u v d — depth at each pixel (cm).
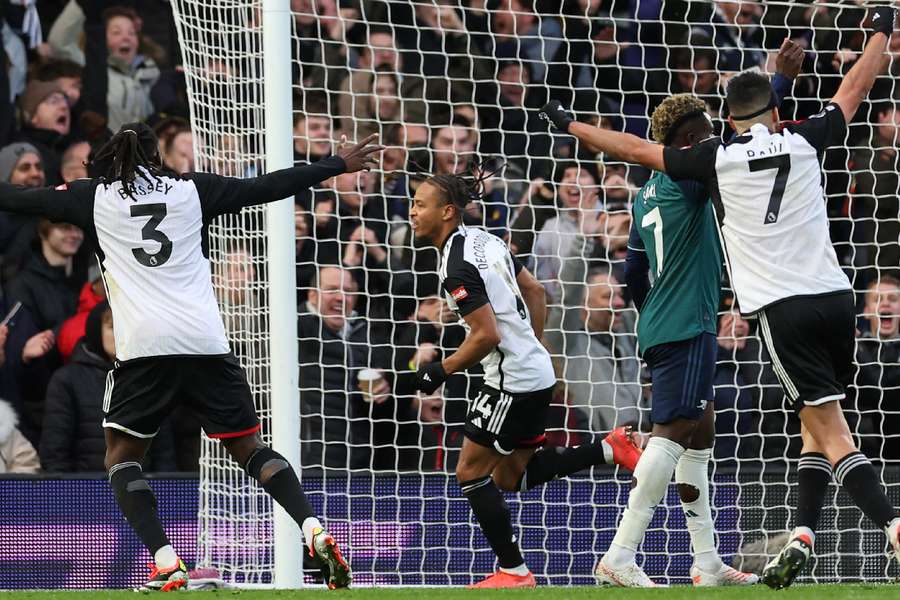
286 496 1586
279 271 2130
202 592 1516
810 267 1485
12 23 3016
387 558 2333
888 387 2694
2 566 2242
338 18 2792
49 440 2577
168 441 2594
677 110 1828
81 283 2856
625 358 2659
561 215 2942
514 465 2030
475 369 2700
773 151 1498
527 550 2356
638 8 3005
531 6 3250
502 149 2847
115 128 3061
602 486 2378
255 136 2319
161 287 1577
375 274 2847
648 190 1897
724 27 3269
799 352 1483
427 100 2945
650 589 1552
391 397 2688
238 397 1603
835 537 2419
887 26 1578
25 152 2914
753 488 2419
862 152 3103
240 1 2434
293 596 1438
